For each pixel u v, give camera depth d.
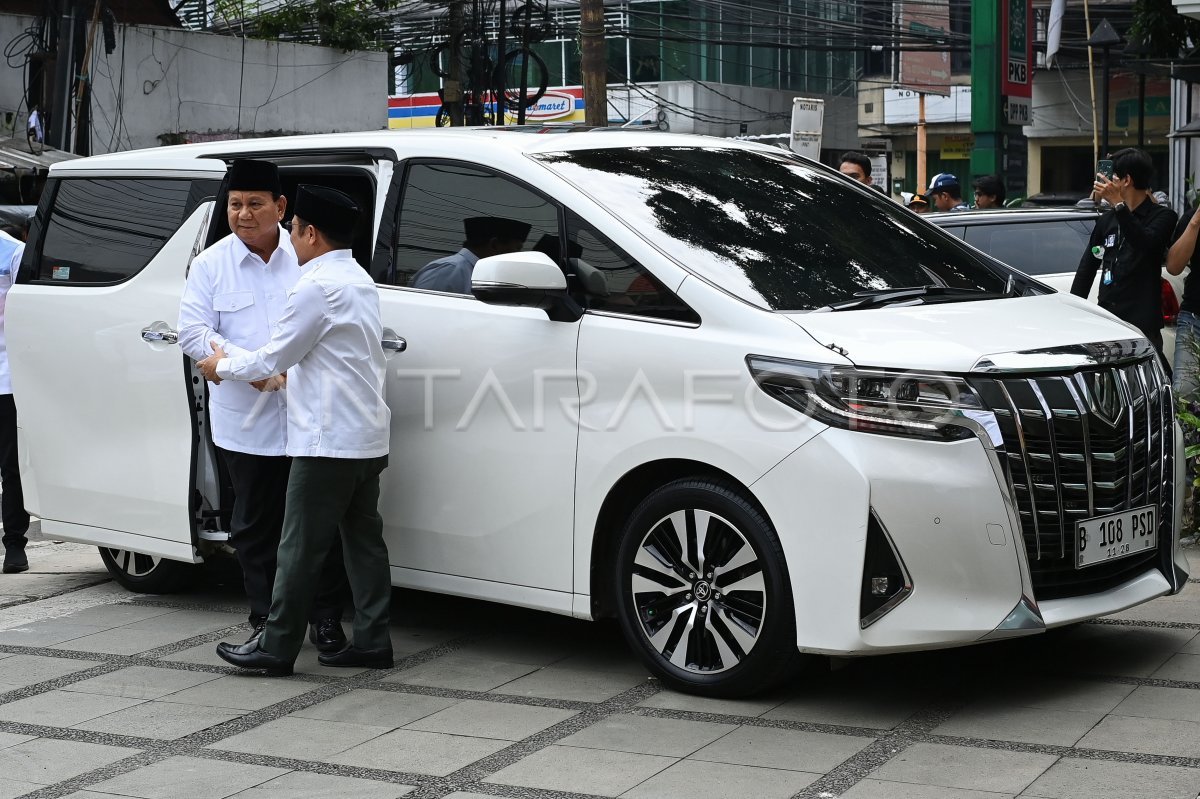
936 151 44.56
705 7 36.50
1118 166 7.66
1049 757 4.29
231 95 22.78
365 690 5.25
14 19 20.70
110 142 20.89
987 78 22.45
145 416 6.34
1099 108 35.09
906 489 4.44
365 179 6.27
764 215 5.50
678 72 39.00
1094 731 4.51
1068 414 4.66
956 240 5.95
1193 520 7.04
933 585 4.47
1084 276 7.90
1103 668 5.18
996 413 4.52
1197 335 7.86
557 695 5.11
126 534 6.48
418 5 25.97
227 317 5.64
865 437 4.49
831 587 4.52
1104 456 4.78
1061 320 5.14
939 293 5.30
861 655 4.56
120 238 6.57
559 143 5.66
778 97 41.75
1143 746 4.36
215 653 5.81
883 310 4.95
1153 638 5.53
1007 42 22.55
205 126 22.39
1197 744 4.36
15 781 4.38
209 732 4.81
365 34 25.95
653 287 5.01
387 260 5.78
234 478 5.75
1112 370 4.89
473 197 5.58
